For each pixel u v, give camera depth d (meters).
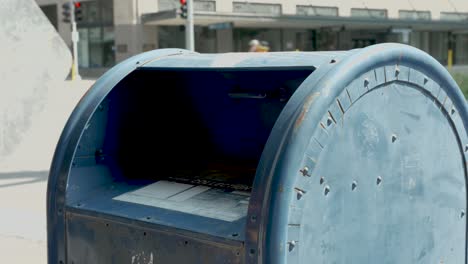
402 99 2.69
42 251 5.48
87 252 2.84
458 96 2.94
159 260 2.59
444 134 2.92
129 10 34.44
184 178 3.15
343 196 2.46
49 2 38.47
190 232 2.47
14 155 9.98
